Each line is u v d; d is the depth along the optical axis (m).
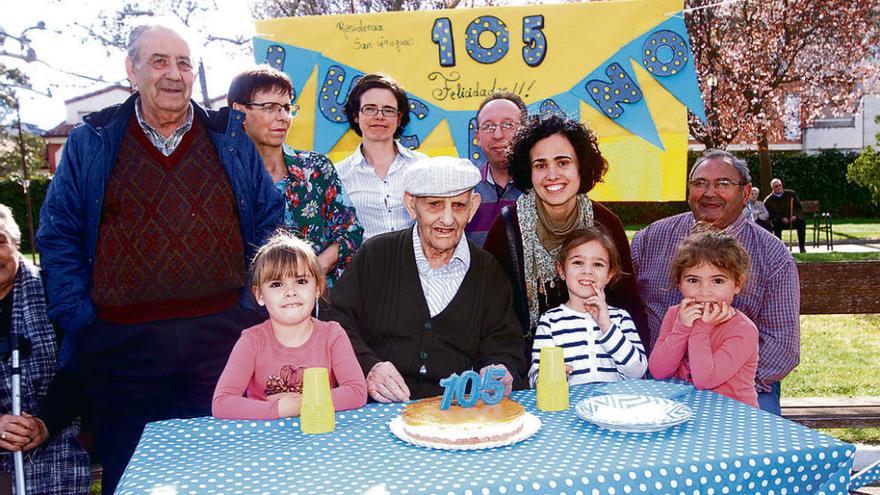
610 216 3.11
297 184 3.41
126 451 2.87
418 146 4.75
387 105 3.71
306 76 4.75
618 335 2.63
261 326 2.44
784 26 12.49
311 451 1.86
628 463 1.70
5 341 2.72
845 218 23.97
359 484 1.62
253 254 3.00
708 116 11.74
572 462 1.71
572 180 2.91
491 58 4.71
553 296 3.00
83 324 2.78
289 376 2.39
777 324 3.06
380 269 2.80
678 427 1.97
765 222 13.73
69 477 2.86
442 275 2.78
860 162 20.02
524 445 1.85
